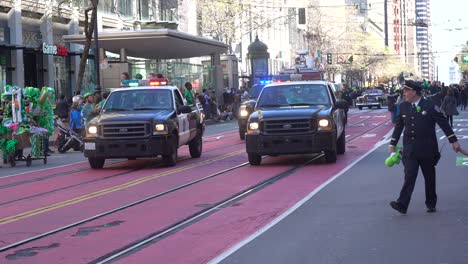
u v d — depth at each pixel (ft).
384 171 52.44
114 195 45.01
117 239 31.30
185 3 202.28
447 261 25.38
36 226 35.19
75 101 83.20
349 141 84.58
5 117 67.00
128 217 36.83
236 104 167.12
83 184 51.31
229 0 218.18
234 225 33.60
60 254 28.73
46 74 134.82
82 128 82.94
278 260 26.35
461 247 27.40
